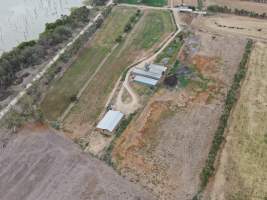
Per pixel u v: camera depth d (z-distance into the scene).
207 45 86.56
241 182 54.41
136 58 83.75
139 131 64.62
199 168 57.28
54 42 89.38
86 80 77.94
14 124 67.19
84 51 87.50
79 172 57.81
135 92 73.81
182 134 63.53
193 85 74.25
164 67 78.44
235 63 79.81
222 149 59.84
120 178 56.59
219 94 71.56
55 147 62.50
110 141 63.22
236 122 64.75
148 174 57.00
